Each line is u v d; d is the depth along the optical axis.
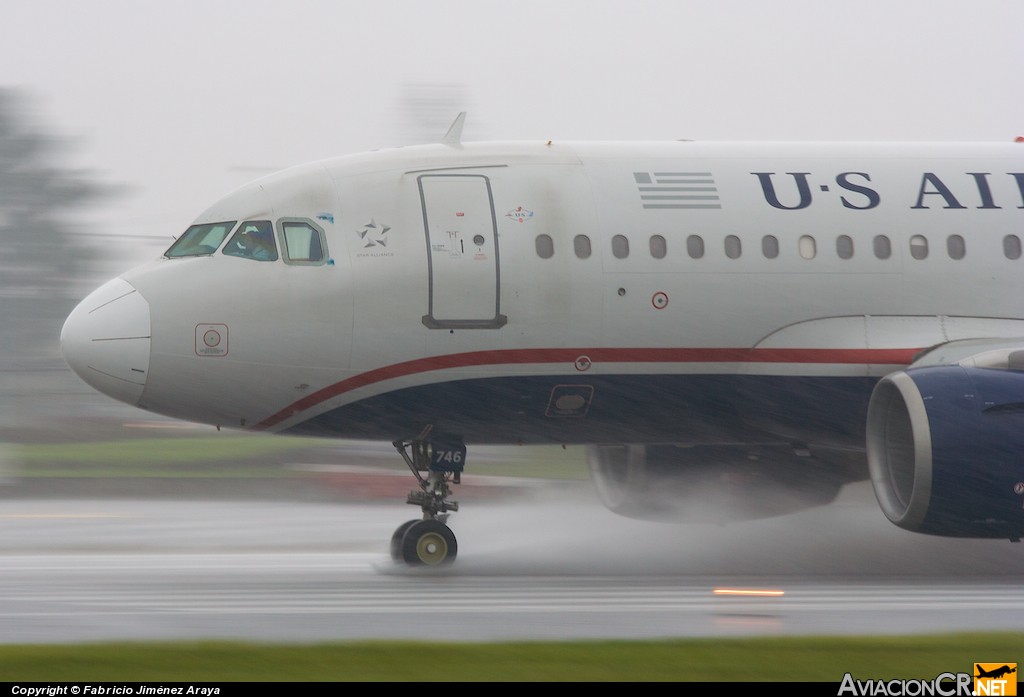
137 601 44.22
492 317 54.31
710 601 45.44
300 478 108.69
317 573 53.50
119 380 52.94
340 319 53.44
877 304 57.19
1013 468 51.38
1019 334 57.38
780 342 56.41
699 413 57.34
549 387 55.28
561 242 55.19
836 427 58.09
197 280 53.62
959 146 61.94
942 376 52.28
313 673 30.56
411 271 53.91
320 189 55.19
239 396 54.00
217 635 37.06
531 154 57.47
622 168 57.53
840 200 58.16
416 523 56.16
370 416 55.16
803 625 40.28
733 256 56.31
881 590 49.91
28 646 32.62
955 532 52.31
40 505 91.69
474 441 58.12
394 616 41.09
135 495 102.56
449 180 55.81
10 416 172.25
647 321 55.44
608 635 37.47
